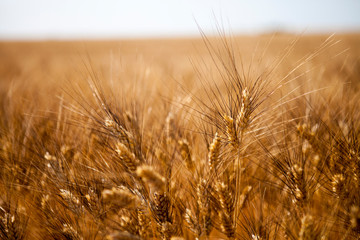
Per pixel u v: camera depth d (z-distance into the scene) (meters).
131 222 1.77
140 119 2.38
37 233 2.00
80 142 2.44
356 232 1.56
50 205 1.98
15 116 3.11
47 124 2.91
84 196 1.87
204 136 2.04
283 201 1.91
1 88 4.90
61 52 22.48
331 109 2.54
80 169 2.07
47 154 2.13
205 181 1.83
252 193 2.12
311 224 1.45
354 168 1.75
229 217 1.69
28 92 4.25
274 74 1.71
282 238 1.77
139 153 1.78
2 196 2.03
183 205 1.93
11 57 18.31
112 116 1.89
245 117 1.66
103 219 1.83
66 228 1.83
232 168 2.11
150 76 4.30
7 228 1.75
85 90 2.65
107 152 2.05
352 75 3.64
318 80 2.71
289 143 2.07
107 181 1.92
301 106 2.44
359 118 2.20
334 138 1.89
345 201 1.68
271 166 2.14
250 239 1.85
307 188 1.70
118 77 2.47
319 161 1.90
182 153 2.06
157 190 1.42
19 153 2.43
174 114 2.65
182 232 1.93
